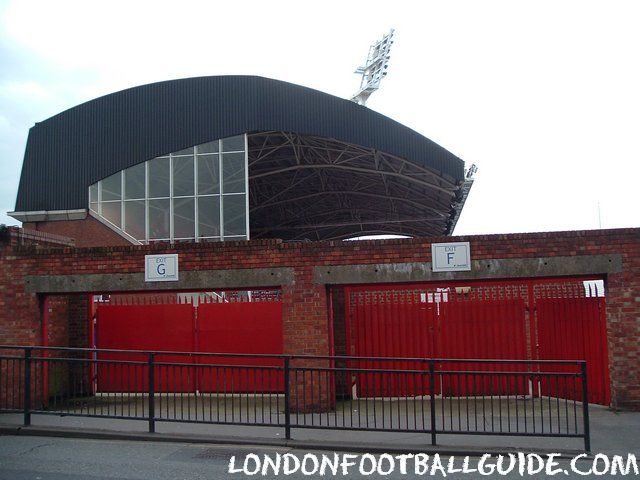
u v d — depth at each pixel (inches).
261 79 1128.8
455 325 523.2
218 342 546.6
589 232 453.7
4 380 484.1
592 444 350.0
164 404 479.2
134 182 1113.4
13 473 285.4
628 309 446.9
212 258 477.4
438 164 1277.1
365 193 1797.5
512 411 442.9
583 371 335.9
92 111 1144.8
